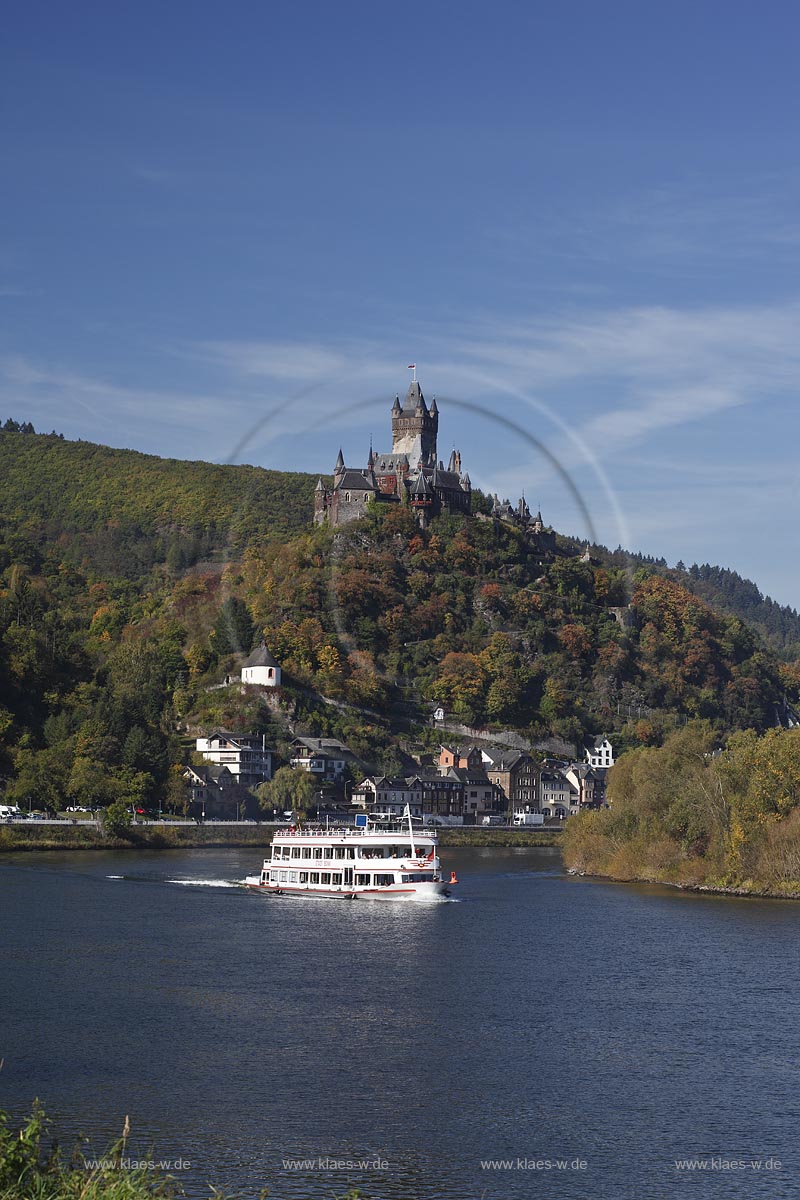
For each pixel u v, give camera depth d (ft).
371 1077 247.70
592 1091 242.17
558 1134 219.82
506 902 499.51
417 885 502.79
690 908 481.05
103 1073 245.86
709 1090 243.40
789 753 538.06
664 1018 296.92
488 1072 252.62
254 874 588.50
